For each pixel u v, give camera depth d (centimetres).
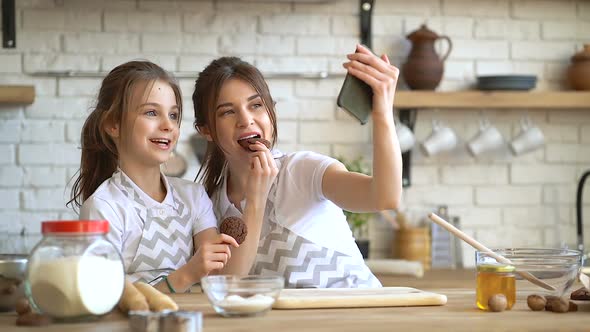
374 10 378
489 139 368
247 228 197
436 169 382
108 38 361
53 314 136
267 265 206
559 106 366
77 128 360
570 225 388
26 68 357
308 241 204
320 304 155
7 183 356
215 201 223
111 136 217
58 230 138
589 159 391
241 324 134
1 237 327
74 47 359
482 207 384
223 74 205
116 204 202
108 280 139
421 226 377
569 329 131
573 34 390
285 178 208
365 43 374
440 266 371
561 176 389
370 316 143
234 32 368
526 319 140
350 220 360
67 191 358
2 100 341
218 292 143
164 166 356
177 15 365
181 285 183
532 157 388
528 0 388
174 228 208
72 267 137
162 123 208
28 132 357
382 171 174
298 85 373
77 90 360
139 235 203
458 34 383
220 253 183
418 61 361
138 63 214
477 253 167
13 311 156
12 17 354
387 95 169
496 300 148
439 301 159
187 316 123
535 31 388
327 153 373
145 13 363
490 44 385
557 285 164
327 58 373
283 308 153
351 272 206
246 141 204
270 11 371
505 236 385
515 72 386
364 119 171
